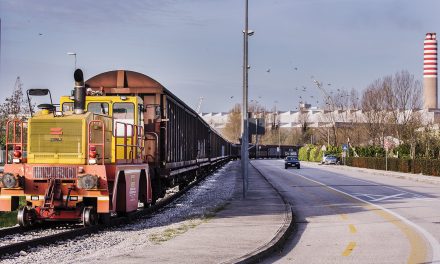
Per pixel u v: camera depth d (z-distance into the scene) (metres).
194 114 36.25
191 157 34.66
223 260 11.17
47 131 16.27
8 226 17.66
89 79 23.00
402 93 84.12
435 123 81.94
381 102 85.06
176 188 36.66
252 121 35.75
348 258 12.41
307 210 22.94
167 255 11.73
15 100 43.97
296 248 13.84
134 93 22.88
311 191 33.59
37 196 15.87
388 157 67.19
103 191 15.60
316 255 12.82
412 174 54.22
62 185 15.75
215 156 60.12
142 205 23.50
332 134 115.25
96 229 16.12
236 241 13.70
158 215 20.50
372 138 86.56
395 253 12.98
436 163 51.69
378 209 23.12
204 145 45.16
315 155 114.50
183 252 12.12
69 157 16.12
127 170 17.38
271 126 171.00
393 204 25.30
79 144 16.11
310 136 153.38
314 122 159.38
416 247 13.78
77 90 17.00
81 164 15.88
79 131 16.14
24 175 15.88
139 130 20.02
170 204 24.97
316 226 18.03
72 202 15.73
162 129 23.12
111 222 17.23
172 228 16.19
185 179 33.41
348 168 71.56
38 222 17.06
